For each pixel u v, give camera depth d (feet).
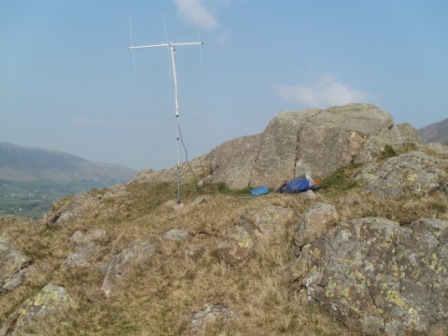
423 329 38.17
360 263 44.86
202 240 66.13
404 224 47.60
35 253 79.61
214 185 111.86
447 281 39.52
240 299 49.75
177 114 99.25
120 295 57.21
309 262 49.06
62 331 49.98
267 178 106.22
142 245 65.46
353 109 118.93
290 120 113.91
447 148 101.04
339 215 53.83
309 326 42.73
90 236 78.84
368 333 40.24
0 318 58.80
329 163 101.45
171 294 54.54
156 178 126.62
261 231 61.77
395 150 100.73
